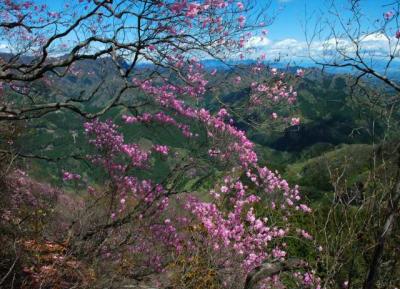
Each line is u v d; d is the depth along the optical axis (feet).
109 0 19.62
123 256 25.16
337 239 12.98
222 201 29.58
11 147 31.45
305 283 15.28
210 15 23.21
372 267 10.69
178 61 25.48
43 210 28.76
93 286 20.66
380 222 11.63
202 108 29.89
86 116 22.00
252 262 25.49
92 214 27.35
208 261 24.90
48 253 22.34
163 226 28.50
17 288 18.15
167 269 26.89
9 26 23.34
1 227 21.61
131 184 30.45
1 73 20.18
